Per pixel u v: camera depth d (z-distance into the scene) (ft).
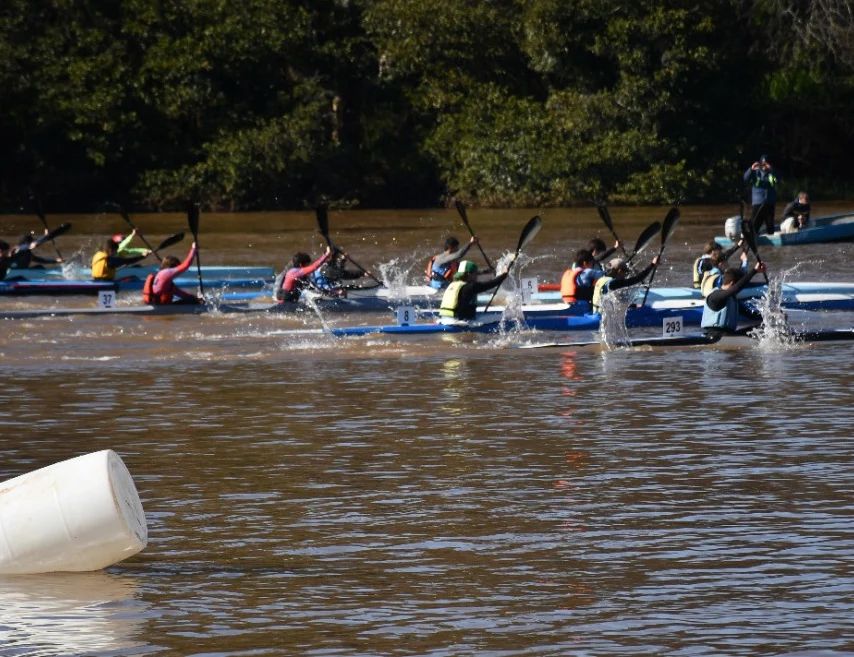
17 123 599.16
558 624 87.61
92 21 612.29
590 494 120.06
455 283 225.35
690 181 594.24
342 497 120.37
